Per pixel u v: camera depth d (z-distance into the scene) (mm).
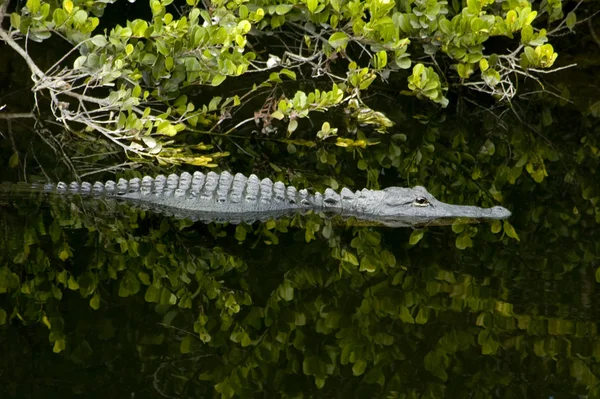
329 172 10180
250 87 12422
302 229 8594
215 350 6070
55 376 5508
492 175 10234
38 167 9711
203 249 8000
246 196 9070
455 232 8453
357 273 7527
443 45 11117
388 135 11422
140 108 11219
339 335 6371
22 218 8406
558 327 6305
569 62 13875
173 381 5539
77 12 9055
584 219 8781
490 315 6543
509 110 12414
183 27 9602
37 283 7055
